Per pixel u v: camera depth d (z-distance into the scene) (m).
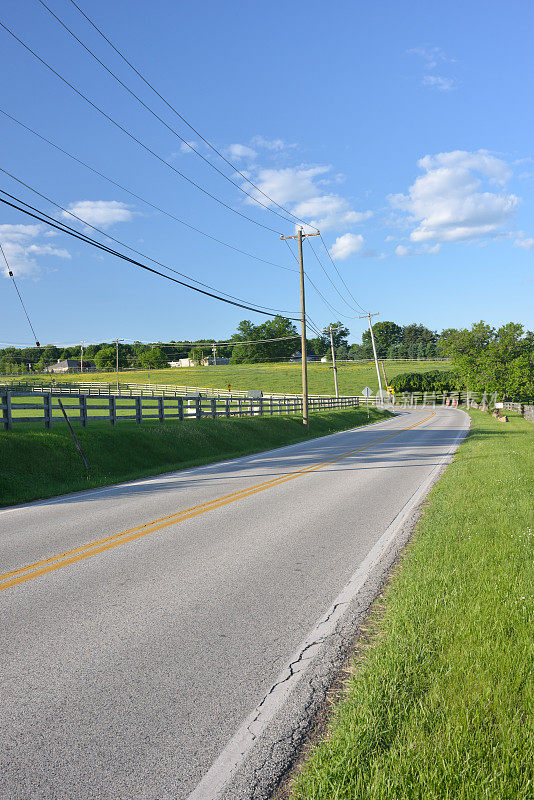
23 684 3.79
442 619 4.34
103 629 4.70
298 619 4.91
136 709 3.48
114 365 164.62
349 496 11.38
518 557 5.98
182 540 7.79
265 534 8.15
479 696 3.14
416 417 51.81
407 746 2.75
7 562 6.74
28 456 14.48
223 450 22.98
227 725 3.30
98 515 9.77
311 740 3.15
